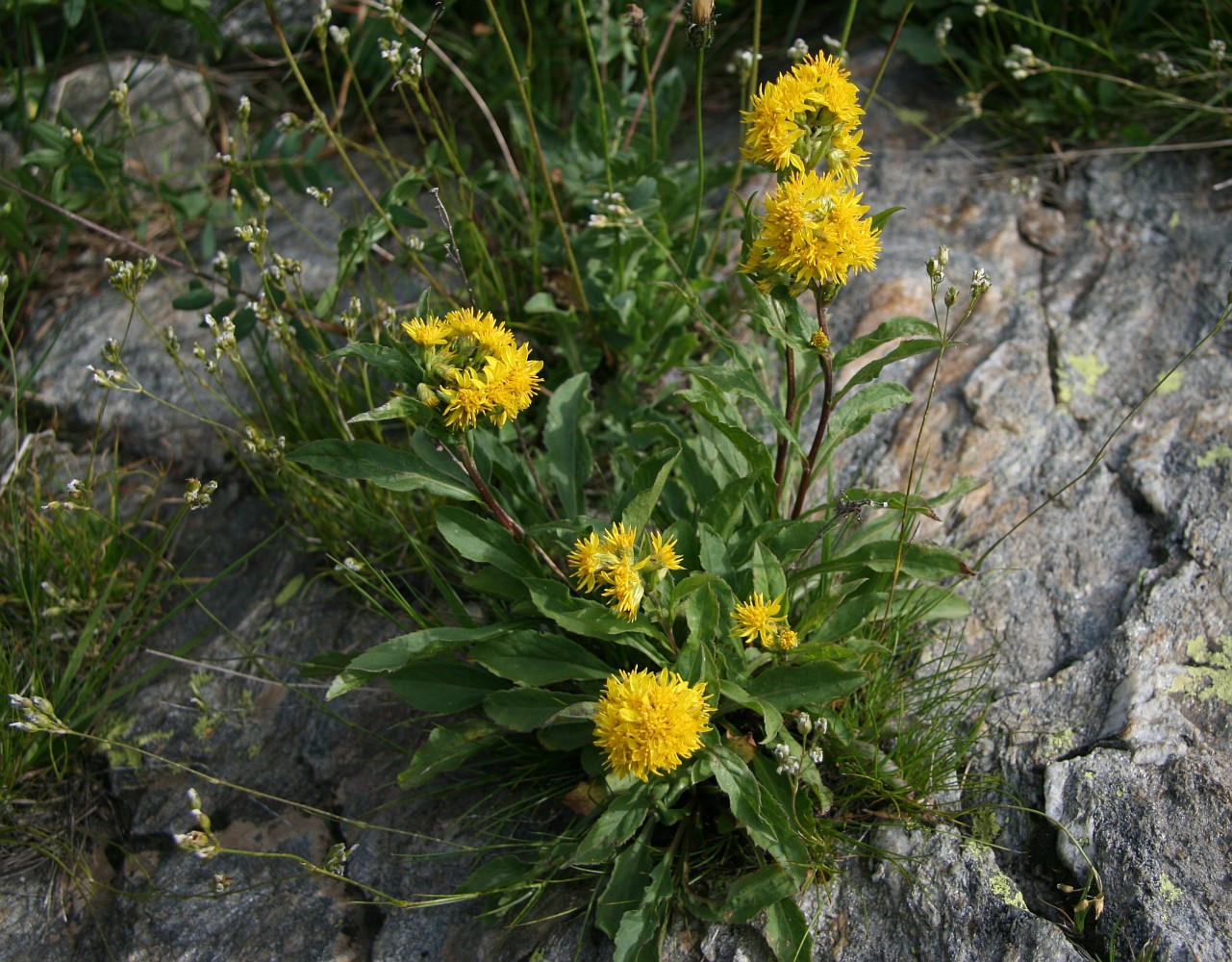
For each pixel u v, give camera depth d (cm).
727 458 46
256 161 57
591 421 51
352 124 66
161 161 64
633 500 41
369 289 56
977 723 42
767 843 39
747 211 39
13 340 60
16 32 64
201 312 59
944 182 59
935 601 43
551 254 55
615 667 44
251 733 48
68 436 57
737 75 65
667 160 61
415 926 43
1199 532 46
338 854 41
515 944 42
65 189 61
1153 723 42
